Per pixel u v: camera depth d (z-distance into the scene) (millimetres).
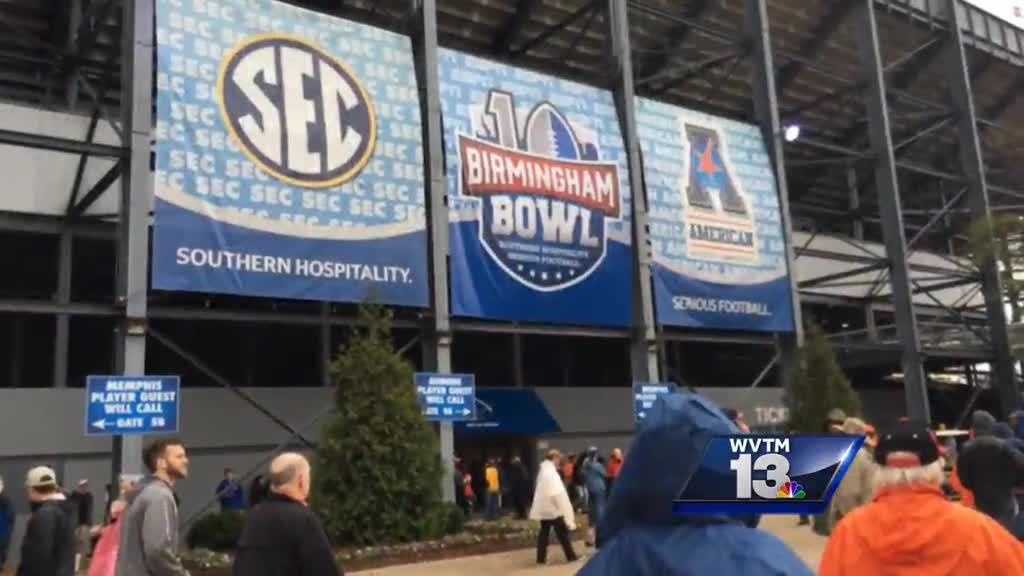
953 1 33438
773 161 25984
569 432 28750
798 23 31938
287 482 4820
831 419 9211
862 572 2934
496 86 20969
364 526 14945
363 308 16594
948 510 2910
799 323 25016
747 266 24344
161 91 16422
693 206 23688
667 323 22391
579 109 22250
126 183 16203
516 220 20406
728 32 30328
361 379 15695
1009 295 30688
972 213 31812
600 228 21719
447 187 19609
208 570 13531
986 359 31297
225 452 22656
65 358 22234
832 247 35125
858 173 37594
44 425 20578
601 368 34062
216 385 26109
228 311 20594
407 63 19688
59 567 6891
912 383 27719
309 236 17547
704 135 24641
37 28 23172
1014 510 4047
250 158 17109
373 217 18453
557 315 20594
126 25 16906
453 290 19234
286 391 23828
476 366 30531
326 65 18484
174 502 5492
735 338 24656
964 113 32438
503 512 25844
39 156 21188
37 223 21172
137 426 14258
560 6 27641
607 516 2270
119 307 15805
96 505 20828
